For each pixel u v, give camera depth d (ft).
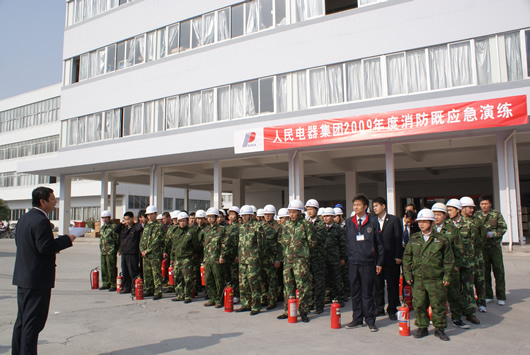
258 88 53.62
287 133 49.08
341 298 25.08
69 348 16.62
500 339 17.33
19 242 14.26
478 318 20.58
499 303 22.98
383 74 45.75
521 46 39.60
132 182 88.43
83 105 70.38
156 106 62.28
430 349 16.17
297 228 21.29
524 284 28.30
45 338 18.03
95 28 70.69
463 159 62.28
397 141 47.57
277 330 19.17
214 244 24.45
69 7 75.20
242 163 68.54
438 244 17.66
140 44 65.26
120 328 19.69
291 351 16.08
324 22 49.42
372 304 19.04
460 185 86.38
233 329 19.42
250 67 54.24
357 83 47.21
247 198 110.93
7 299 26.76
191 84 59.00
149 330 19.31
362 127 44.65
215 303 24.61
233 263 25.90
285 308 21.43
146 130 62.90
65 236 14.70
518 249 41.19
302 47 50.65
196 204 156.87
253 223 23.16
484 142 50.16
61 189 79.41
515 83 39.27
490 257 23.21
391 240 21.29
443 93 42.34
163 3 63.05
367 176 79.05
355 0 60.29
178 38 61.31
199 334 18.60
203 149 56.65
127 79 65.46
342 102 47.88
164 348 16.60
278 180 96.07
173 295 28.63
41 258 14.24
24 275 13.99
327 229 25.66
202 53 58.34
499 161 43.37
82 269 41.73
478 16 41.45
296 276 20.98
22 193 138.21
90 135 69.15
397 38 45.11
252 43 54.29
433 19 43.45
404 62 44.86
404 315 18.04
